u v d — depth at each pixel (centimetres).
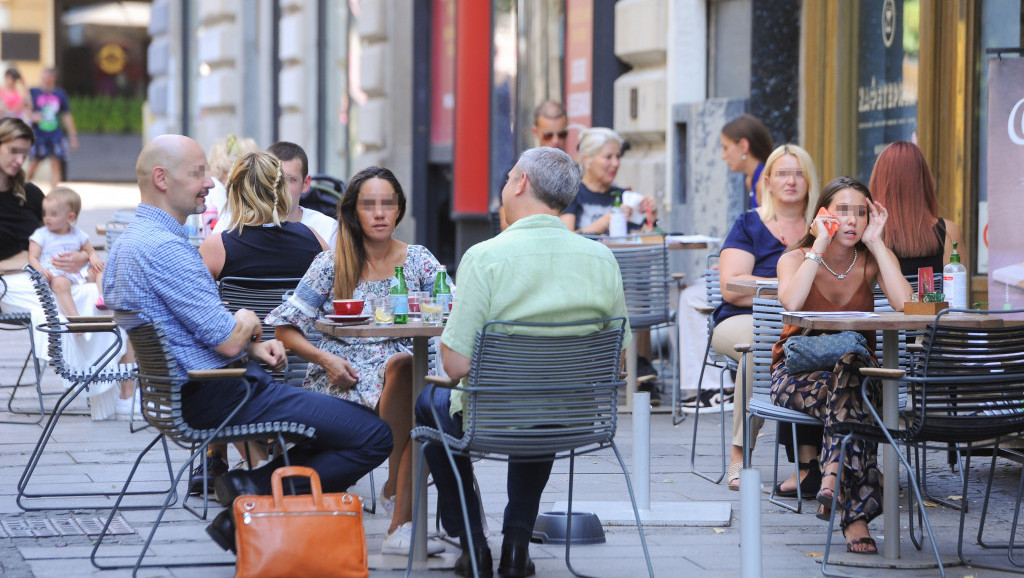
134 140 6341
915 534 1002
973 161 1498
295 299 974
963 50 1498
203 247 1104
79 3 6231
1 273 1498
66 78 6238
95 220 3488
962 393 873
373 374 969
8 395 1628
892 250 1123
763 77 1959
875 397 962
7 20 6000
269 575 815
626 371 1661
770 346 1066
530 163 852
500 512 1064
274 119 3881
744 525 794
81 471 1195
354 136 3275
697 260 1983
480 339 805
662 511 1058
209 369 875
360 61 3144
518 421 819
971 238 1502
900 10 1672
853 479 942
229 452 1273
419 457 888
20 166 1636
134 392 1364
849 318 896
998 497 1126
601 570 898
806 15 1878
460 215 2703
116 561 903
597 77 2227
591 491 1144
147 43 6334
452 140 2720
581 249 848
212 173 1562
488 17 2636
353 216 977
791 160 1299
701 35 2069
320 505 835
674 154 2056
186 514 1048
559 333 830
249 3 4088
